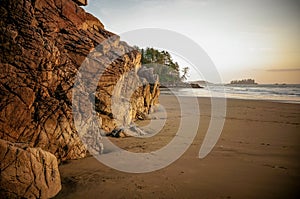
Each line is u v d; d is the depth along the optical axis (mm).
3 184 3082
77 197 3512
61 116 4992
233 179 4145
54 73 5148
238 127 9016
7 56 4410
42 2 6402
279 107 16141
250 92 42219
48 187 3451
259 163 4965
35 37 4863
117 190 3734
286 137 7371
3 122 4133
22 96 4430
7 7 4844
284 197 3504
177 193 3635
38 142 4516
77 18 7762
